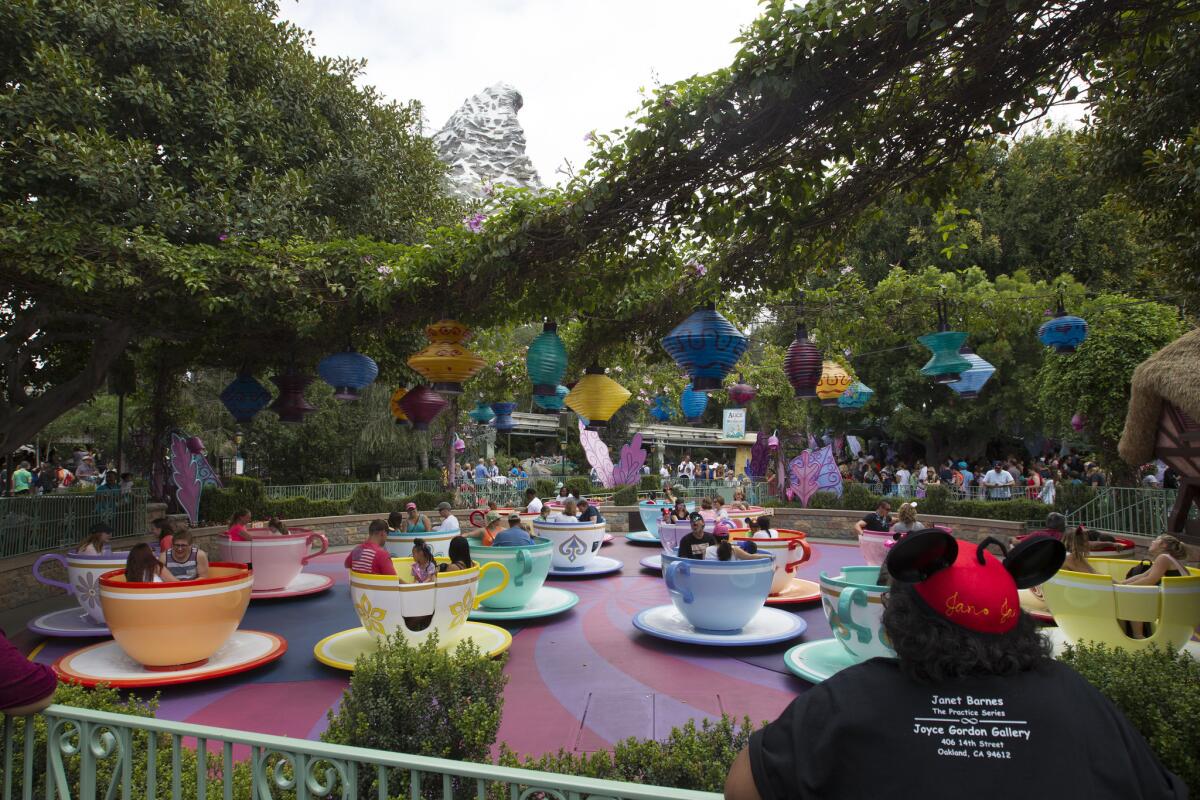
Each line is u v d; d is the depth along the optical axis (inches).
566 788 69.7
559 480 948.6
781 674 250.2
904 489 737.0
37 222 262.7
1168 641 215.2
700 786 116.2
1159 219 339.9
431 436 970.7
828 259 253.1
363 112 471.5
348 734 133.8
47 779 97.7
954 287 403.9
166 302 289.1
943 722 47.4
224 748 86.0
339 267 284.5
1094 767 46.2
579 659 269.9
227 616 244.8
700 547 319.0
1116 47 192.4
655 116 184.1
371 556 277.1
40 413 369.1
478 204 262.7
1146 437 316.2
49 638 308.0
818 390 362.3
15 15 301.7
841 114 181.6
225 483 879.1
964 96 188.4
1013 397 840.3
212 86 362.3
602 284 259.6
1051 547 56.3
